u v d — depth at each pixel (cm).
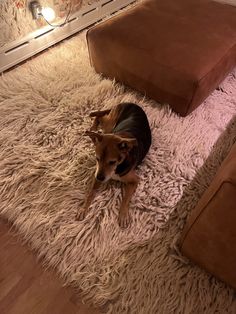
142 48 163
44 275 119
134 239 127
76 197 140
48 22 213
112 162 121
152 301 112
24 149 158
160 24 174
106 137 122
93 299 113
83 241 127
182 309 110
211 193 92
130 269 119
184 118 174
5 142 161
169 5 188
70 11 226
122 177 132
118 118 154
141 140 141
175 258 122
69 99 180
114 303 112
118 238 127
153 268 119
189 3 190
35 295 114
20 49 207
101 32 174
